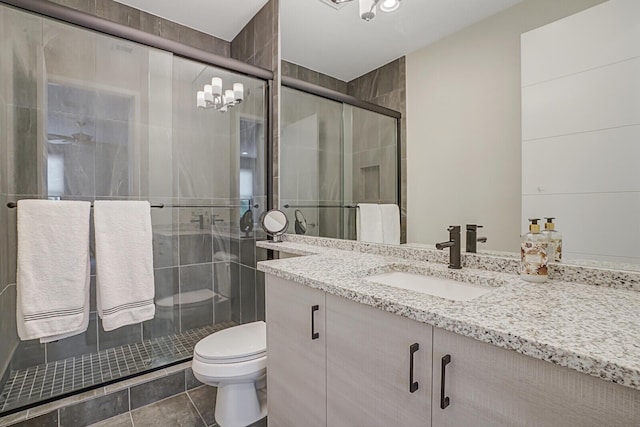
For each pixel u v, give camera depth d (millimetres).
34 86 1809
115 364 1888
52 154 1881
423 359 747
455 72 1306
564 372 540
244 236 2508
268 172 2260
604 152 931
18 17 1603
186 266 2457
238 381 1447
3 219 1695
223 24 2471
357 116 1686
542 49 1062
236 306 2611
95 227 1698
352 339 935
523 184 1116
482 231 1229
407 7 1459
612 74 915
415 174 1452
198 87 2400
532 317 668
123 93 2035
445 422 705
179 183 2391
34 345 1838
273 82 2203
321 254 1575
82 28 1705
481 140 1231
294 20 1979
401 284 1247
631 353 503
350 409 947
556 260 1021
